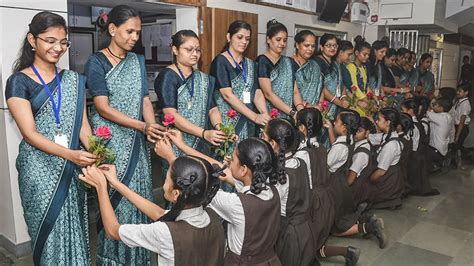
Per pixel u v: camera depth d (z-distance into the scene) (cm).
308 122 260
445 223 363
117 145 218
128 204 218
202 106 260
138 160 224
